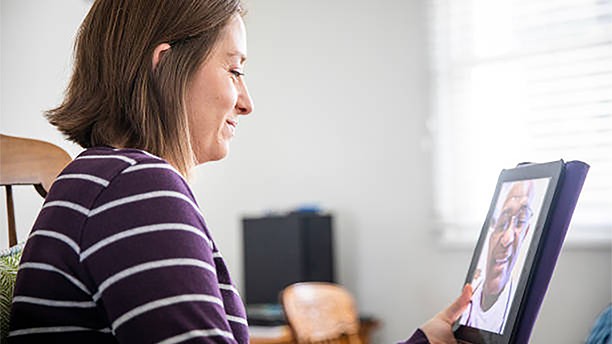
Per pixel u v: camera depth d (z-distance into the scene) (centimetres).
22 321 85
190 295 77
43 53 257
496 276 101
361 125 367
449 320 108
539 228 93
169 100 93
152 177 83
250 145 399
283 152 390
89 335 83
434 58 348
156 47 93
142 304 77
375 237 362
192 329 76
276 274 354
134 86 93
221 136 98
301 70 385
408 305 352
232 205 402
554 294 311
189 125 96
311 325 283
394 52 359
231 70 98
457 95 343
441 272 343
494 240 106
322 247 354
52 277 83
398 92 357
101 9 96
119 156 86
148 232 79
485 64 337
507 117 332
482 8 337
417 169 351
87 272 81
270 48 395
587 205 308
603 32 308
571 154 316
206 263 80
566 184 93
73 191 84
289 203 387
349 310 300
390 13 360
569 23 316
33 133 253
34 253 85
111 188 82
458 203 342
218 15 95
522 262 94
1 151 121
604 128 308
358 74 369
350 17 371
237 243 399
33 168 124
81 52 97
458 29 343
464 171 341
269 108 394
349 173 371
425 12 350
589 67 312
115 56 94
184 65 93
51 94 257
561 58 318
